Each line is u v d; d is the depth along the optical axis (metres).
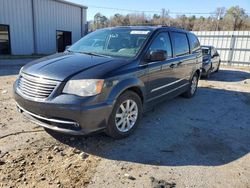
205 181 3.07
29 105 3.53
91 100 3.37
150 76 4.47
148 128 4.62
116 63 3.90
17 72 10.51
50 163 3.27
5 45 18.70
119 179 3.02
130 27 5.16
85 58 4.11
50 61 4.01
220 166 3.44
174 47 5.48
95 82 3.42
